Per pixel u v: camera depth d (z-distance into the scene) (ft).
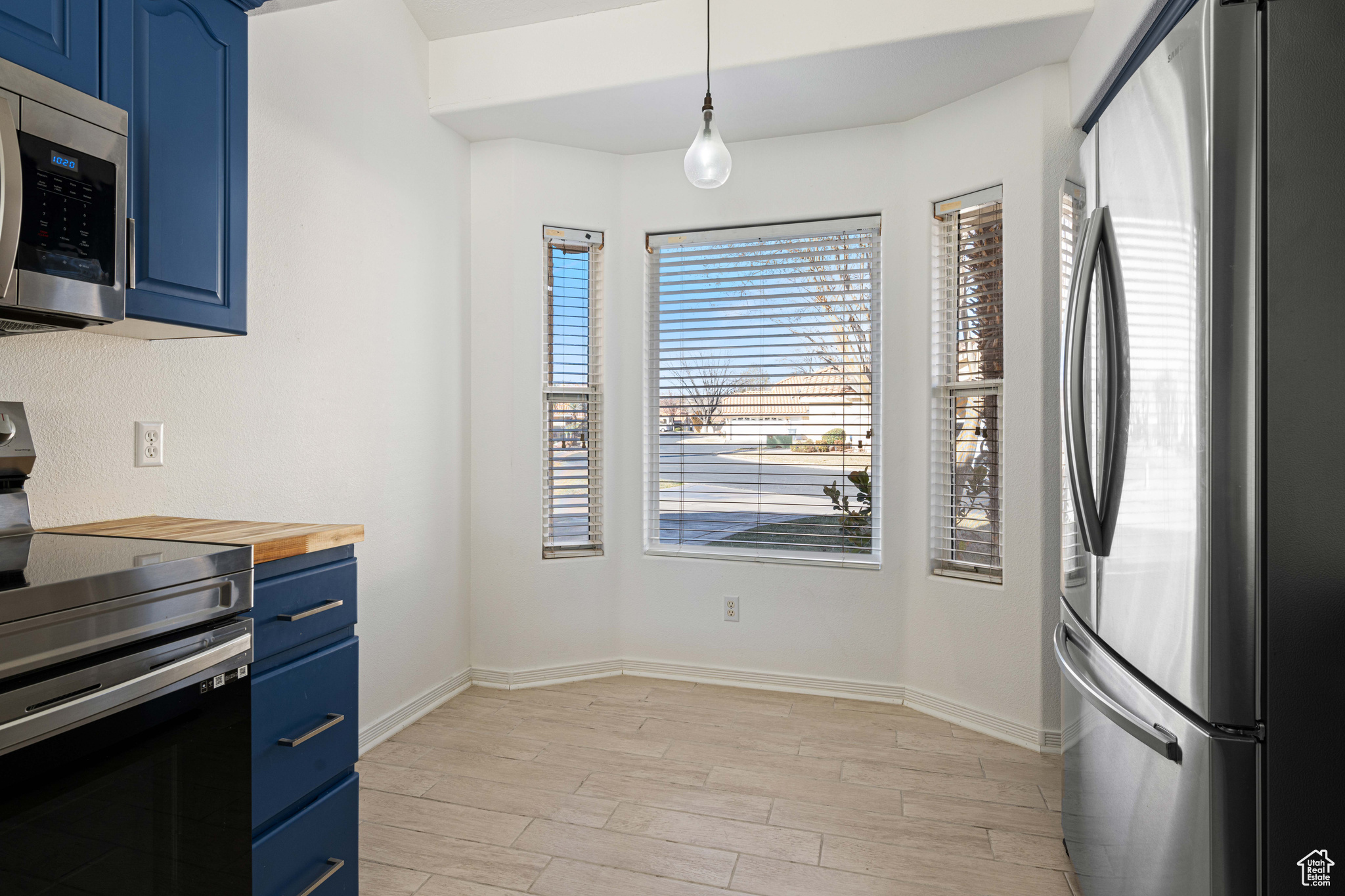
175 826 3.83
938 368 9.45
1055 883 5.78
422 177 9.25
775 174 10.18
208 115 5.05
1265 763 3.54
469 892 5.67
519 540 10.30
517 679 10.28
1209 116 3.60
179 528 5.24
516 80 9.12
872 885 5.77
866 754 8.17
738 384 10.61
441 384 9.70
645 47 8.64
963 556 9.27
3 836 3.01
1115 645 4.62
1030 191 8.32
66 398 5.11
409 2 8.86
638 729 8.84
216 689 4.10
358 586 8.10
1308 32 3.50
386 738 8.51
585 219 10.59
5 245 3.54
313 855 4.96
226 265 5.22
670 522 10.85
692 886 5.76
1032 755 8.15
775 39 8.16
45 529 5.01
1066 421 5.64
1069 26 7.42
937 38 7.65
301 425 7.22
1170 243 3.95
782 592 10.27
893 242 9.67
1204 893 3.69
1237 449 3.55
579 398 10.75
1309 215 3.51
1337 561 3.50
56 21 4.03
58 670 3.26
